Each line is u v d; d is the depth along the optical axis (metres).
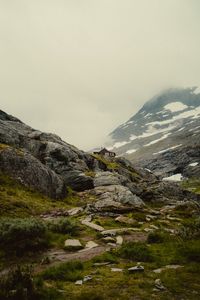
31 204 39.19
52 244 24.55
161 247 23.09
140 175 92.94
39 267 19.64
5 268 19.66
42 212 37.94
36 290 13.70
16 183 44.84
